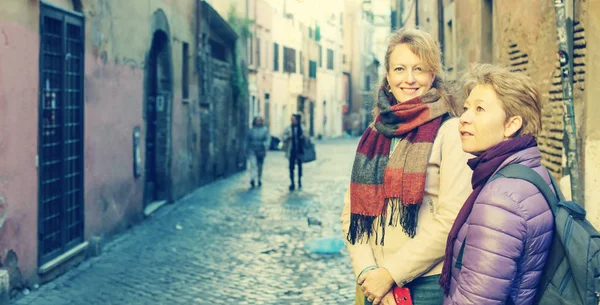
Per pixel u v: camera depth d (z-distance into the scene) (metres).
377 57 77.69
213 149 19.81
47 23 8.50
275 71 43.88
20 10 7.61
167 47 14.61
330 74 61.44
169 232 11.59
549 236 2.54
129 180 11.96
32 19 7.90
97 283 8.09
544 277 2.55
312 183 19.92
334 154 34.50
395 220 3.28
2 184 7.22
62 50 8.84
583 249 2.47
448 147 3.18
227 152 21.78
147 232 11.55
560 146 8.12
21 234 7.61
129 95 11.91
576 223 2.52
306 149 18.34
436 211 3.23
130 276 8.45
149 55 13.63
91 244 9.70
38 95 8.06
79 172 9.52
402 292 3.21
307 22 52.59
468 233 2.61
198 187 18.08
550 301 2.52
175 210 14.13
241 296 7.54
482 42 12.92
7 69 7.35
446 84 3.37
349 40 68.06
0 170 7.18
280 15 44.78
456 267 2.73
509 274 2.51
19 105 7.61
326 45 59.91
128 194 11.91
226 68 21.44
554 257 2.54
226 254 9.80
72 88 9.34
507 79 2.69
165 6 14.27
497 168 2.66
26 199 7.75
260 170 18.95
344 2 67.19
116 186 11.20
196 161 17.77
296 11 49.03
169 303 7.24
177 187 15.66
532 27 9.32
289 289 7.84
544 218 2.53
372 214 3.29
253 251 10.01
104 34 10.49
